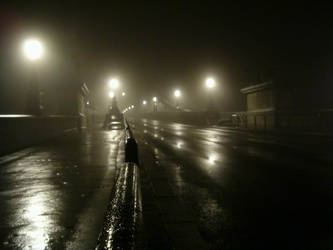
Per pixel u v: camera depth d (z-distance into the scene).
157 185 9.20
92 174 9.92
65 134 28.92
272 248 4.73
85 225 5.38
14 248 4.46
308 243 4.89
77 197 7.18
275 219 6.06
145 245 2.01
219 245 4.86
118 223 2.23
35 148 17.41
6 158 13.36
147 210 4.61
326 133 23.75
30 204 6.64
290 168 11.46
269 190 8.35
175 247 4.77
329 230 5.42
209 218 6.18
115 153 15.16
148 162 13.61
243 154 15.89
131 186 3.51
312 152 15.54
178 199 7.64
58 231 5.11
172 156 15.59
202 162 13.62
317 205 6.89
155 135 31.06
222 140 24.55
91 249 4.43
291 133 26.83
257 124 37.38
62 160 12.92
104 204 6.62
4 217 5.82
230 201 7.41
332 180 9.27
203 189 8.66
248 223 5.86
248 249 4.70
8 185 8.42
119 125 39.88
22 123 17.25
